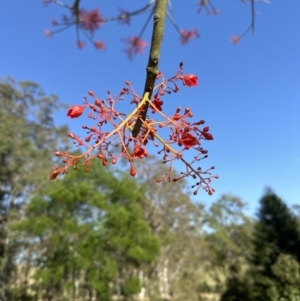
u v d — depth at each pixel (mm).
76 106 1423
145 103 1460
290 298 12852
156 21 1523
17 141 20188
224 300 21891
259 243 19281
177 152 1517
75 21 3789
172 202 25922
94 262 17703
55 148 22516
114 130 1414
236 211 33219
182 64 1621
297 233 18719
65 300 20203
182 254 28031
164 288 29328
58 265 17172
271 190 20578
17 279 22641
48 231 18031
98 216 18750
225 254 31250
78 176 18484
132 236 18094
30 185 21609
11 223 19797
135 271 25812
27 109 22250
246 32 3773
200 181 1542
